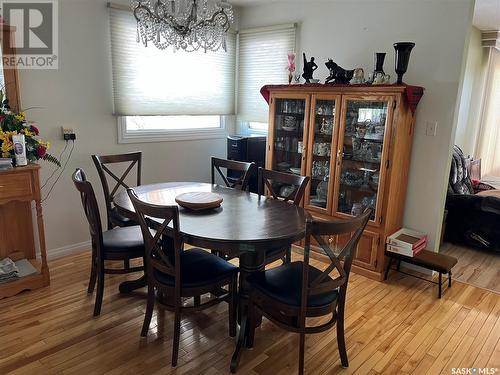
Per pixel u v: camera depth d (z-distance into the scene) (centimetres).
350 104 318
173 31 236
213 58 420
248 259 215
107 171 304
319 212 349
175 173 409
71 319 240
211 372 198
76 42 310
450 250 387
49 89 301
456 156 423
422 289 297
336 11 353
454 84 293
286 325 191
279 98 363
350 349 220
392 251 306
